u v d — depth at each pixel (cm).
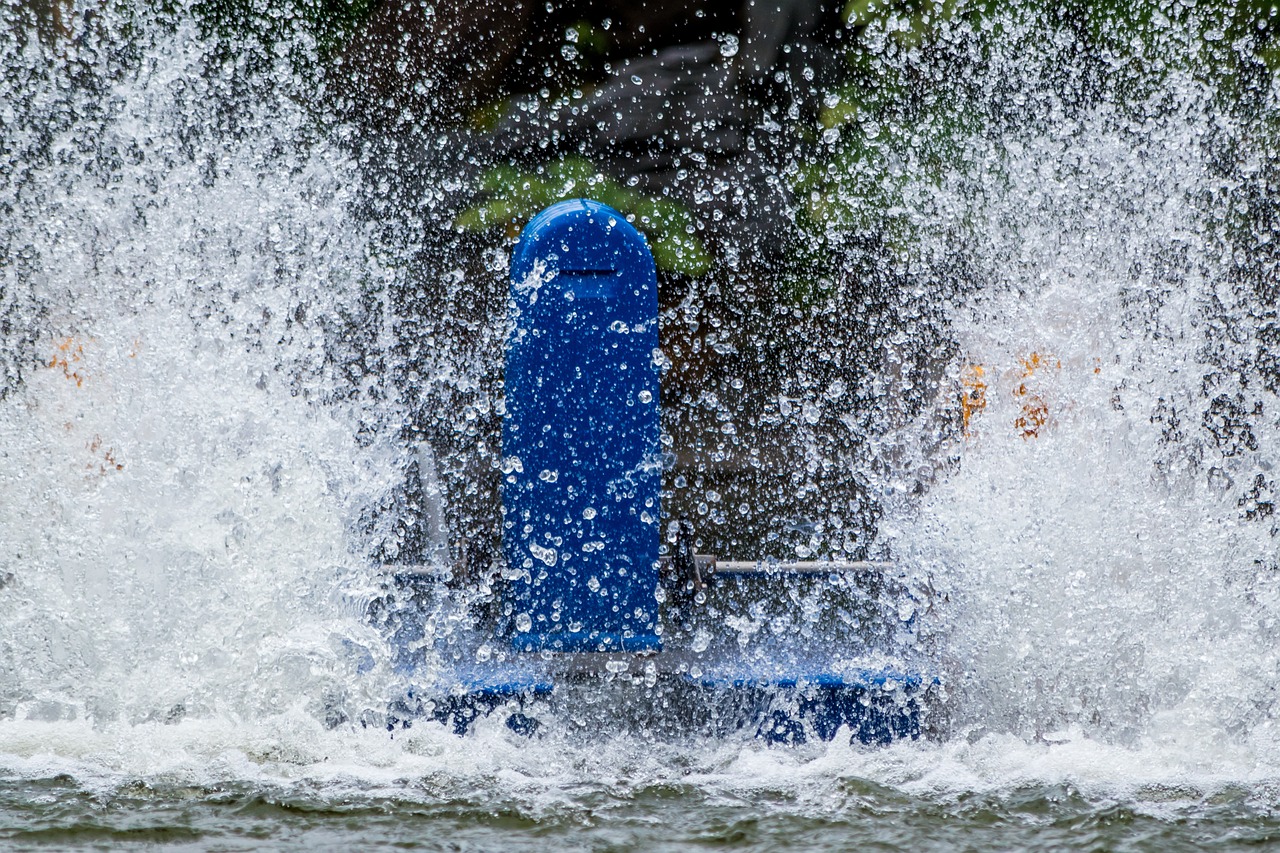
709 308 2628
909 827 818
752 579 1299
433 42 2669
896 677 1008
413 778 891
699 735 992
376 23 2570
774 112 2631
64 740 938
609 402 1031
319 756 924
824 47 2555
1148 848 785
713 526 1711
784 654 1070
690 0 2712
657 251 2714
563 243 1016
